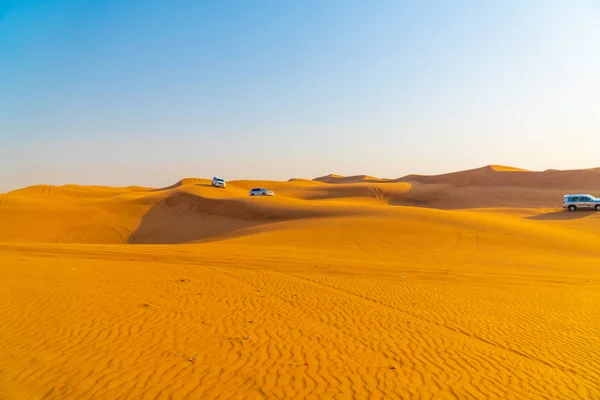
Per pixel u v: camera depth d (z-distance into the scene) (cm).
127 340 838
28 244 2945
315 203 5338
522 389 687
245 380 682
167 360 747
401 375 725
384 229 3170
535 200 7238
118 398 610
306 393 646
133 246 2867
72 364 716
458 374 738
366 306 1188
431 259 2370
